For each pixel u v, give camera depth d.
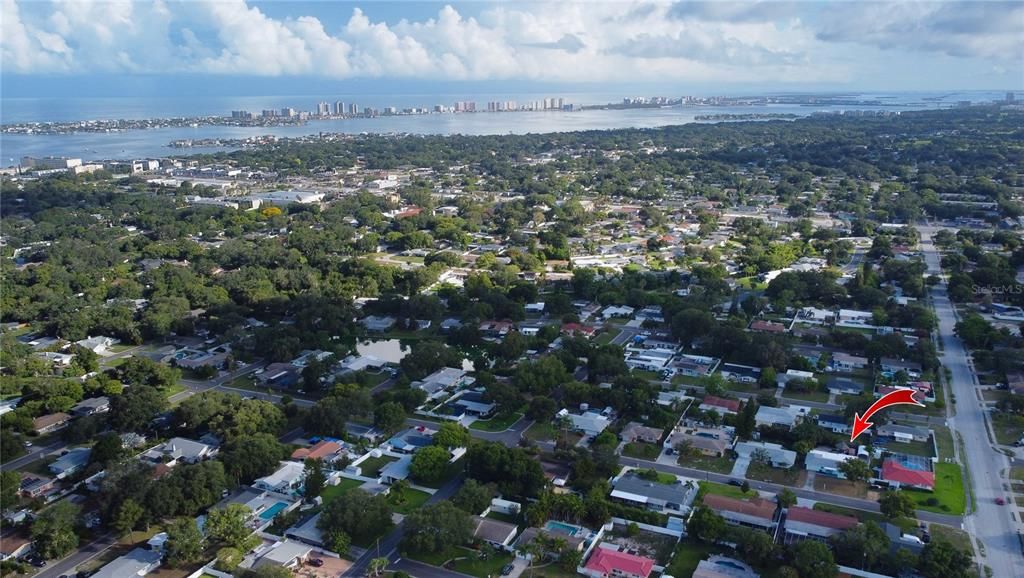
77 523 151.38
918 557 133.25
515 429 199.75
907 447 185.00
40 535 144.38
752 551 138.12
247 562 140.50
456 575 137.62
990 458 178.88
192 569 140.12
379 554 144.12
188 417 195.00
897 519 152.75
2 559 141.62
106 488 155.00
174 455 183.25
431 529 141.75
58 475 175.25
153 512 151.38
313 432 198.12
